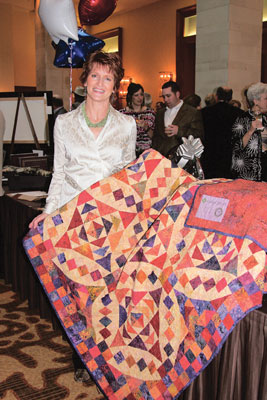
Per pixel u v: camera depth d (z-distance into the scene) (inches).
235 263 54.1
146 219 71.8
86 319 71.4
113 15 509.4
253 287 52.1
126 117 78.5
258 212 54.1
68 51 112.2
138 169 72.5
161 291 62.0
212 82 262.5
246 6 255.0
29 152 144.3
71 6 104.0
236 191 58.0
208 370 60.9
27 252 73.2
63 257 72.7
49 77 385.1
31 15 508.4
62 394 79.7
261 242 52.3
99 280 71.6
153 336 63.9
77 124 75.8
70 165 77.5
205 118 164.2
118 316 69.2
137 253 66.9
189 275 58.2
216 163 163.2
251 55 261.6
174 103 156.6
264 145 115.6
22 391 80.4
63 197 78.9
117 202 72.4
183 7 423.8
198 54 268.4
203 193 61.2
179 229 62.5
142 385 65.7
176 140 155.6
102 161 76.0
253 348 53.4
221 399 57.4
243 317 52.3
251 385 53.8
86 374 84.0
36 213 101.9
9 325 107.1
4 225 124.0
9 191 127.5
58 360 91.7
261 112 114.6
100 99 73.4
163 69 454.3
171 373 61.4
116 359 68.4
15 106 140.8
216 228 57.4
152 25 462.3
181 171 70.4
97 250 72.2
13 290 122.4
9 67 488.4
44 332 103.9
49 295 73.3
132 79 496.7
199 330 56.9
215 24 256.4
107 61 72.2
